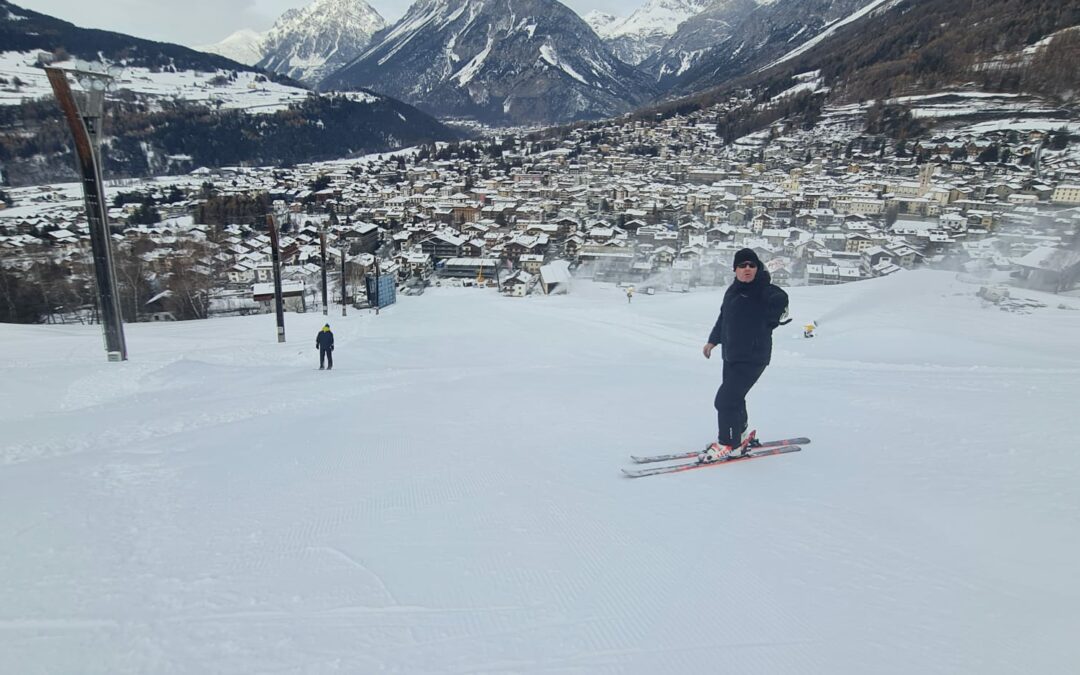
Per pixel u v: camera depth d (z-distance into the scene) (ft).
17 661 6.24
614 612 7.14
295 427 20.61
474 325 94.58
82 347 58.03
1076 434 13.85
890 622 6.57
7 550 9.14
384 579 8.09
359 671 6.02
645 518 10.08
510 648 6.41
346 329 85.56
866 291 108.99
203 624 6.96
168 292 136.05
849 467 12.51
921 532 9.00
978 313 85.87
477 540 9.39
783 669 5.85
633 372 36.32
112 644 6.56
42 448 19.39
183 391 33.99
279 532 9.93
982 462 12.27
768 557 8.41
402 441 17.38
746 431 13.70
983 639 6.10
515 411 21.99
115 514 10.89
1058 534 8.54
